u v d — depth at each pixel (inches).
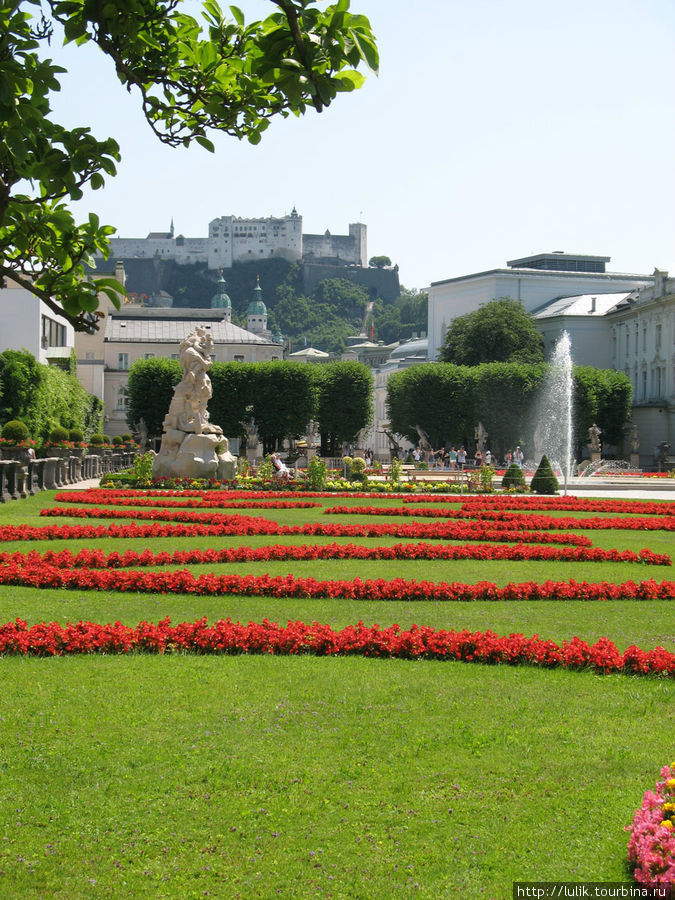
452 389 3878.0
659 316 4333.2
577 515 1509.6
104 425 4490.7
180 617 625.9
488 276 5605.3
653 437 4207.7
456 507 1582.2
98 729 410.3
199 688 467.5
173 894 285.9
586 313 5049.2
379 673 500.7
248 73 294.2
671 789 303.1
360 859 304.5
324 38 247.9
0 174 269.0
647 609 695.7
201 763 375.9
